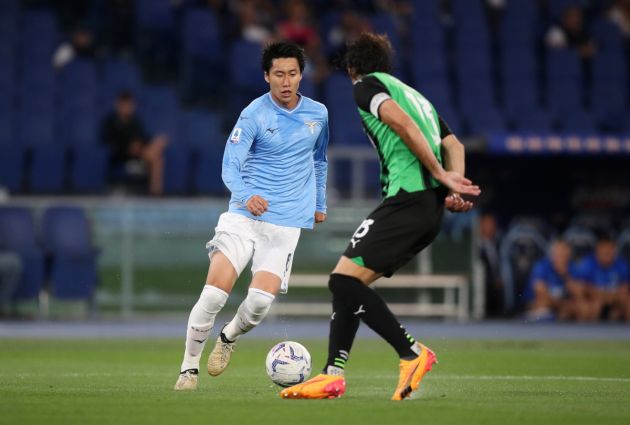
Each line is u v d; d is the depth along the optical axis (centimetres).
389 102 2552
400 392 2542
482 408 2412
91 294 6388
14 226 6388
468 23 8625
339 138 7438
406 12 8731
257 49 8000
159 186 7106
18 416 2253
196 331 2914
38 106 7788
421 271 6688
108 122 7181
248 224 2955
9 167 7156
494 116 7962
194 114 7794
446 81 8219
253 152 2988
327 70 7919
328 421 2177
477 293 6762
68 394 2742
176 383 2969
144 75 8388
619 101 8288
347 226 6481
